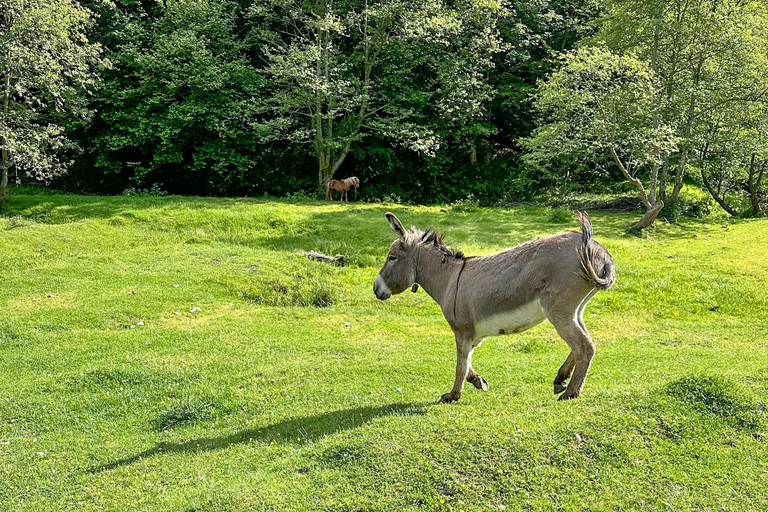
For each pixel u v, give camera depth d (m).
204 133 26.52
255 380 8.42
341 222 19.66
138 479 5.65
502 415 5.91
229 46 28.14
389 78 26.89
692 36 19.95
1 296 12.49
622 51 21.69
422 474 4.97
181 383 8.45
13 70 18.36
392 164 28.31
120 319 11.57
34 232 16.20
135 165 25.81
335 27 23.70
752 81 20.61
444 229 19.14
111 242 16.59
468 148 30.45
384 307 13.30
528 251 5.96
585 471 4.91
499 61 31.42
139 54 24.83
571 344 5.66
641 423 5.45
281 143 29.06
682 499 4.61
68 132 25.45
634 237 18.23
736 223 19.86
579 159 26.80
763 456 5.09
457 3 26.70
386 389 7.80
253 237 18.06
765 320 11.88
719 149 21.81
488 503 4.66
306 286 14.25
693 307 12.70
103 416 7.50
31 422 7.31
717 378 6.03
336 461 5.35
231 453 6.06
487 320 6.17
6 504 5.43
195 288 13.53
